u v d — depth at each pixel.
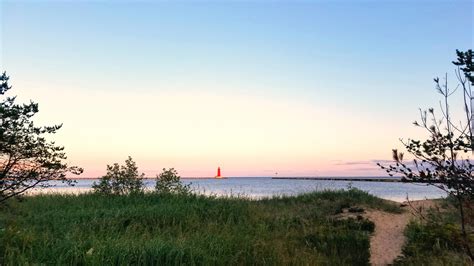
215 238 9.73
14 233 8.59
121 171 18.72
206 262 8.10
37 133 8.34
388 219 14.73
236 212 14.12
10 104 7.88
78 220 11.57
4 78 7.71
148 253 7.87
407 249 10.61
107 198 17.17
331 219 14.49
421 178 4.84
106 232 10.35
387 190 49.84
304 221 13.95
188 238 9.73
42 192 18.31
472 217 5.23
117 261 7.48
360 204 16.94
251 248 9.67
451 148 4.74
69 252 7.59
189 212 13.44
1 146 7.94
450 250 9.57
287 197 20.31
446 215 11.69
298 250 10.41
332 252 10.83
